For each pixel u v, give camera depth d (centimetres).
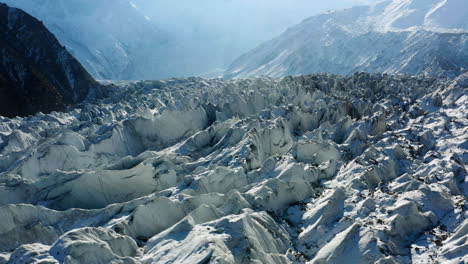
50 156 4900
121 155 5809
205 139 5981
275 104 8350
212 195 3466
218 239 2386
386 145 5216
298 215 3516
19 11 14162
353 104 7400
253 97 8125
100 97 13650
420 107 7825
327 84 10575
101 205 4078
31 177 4675
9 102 10788
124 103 10225
